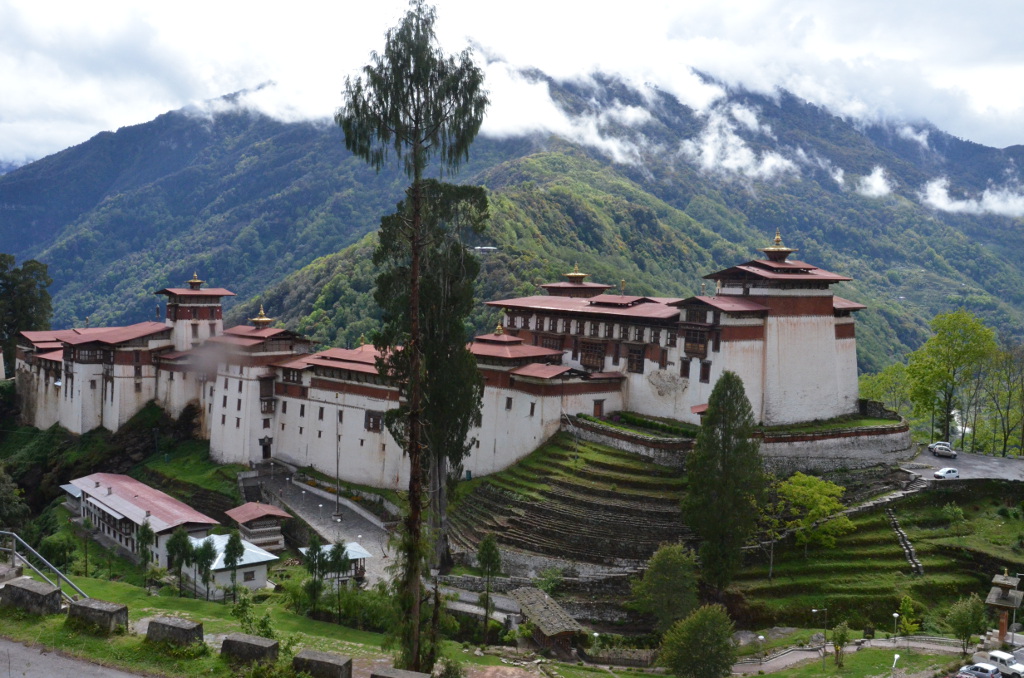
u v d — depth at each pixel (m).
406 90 46.38
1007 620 64.88
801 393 97.31
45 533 108.88
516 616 71.25
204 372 131.62
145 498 103.56
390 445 106.31
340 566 70.44
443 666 49.50
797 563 77.38
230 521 106.25
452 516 93.12
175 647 30.28
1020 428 119.81
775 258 100.00
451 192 72.06
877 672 58.62
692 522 73.62
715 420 73.44
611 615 73.88
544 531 82.44
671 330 98.62
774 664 63.53
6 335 167.12
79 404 137.50
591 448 93.44
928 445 103.50
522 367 100.25
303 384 118.12
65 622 31.72
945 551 78.56
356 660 49.12
